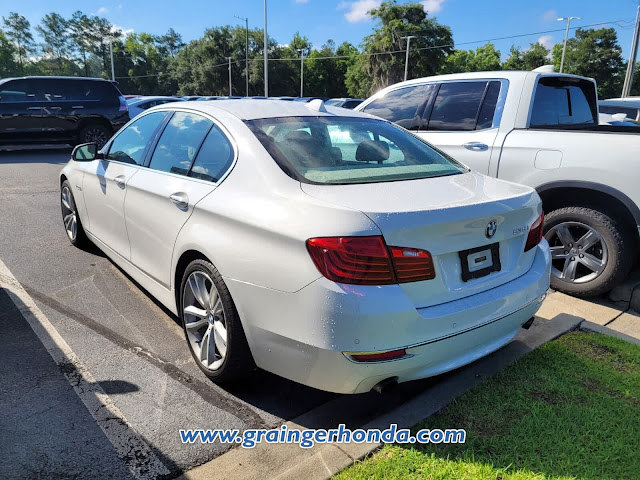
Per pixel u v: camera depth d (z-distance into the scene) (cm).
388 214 212
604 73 6762
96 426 245
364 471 212
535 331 341
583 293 411
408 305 211
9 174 956
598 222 394
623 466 217
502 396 266
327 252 209
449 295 228
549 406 257
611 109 856
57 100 1219
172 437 240
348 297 205
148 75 8512
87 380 284
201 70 7069
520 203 258
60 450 227
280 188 246
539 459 221
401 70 5888
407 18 5862
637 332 360
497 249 252
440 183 270
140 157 371
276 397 277
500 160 432
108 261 484
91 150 433
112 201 389
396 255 210
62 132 1230
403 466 215
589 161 384
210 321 280
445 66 6100
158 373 294
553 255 425
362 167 277
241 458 228
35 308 376
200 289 283
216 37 7100
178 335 341
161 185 320
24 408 256
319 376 220
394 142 321
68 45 8662
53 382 280
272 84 7069
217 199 270
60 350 316
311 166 264
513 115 443
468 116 471
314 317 212
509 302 250
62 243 538
